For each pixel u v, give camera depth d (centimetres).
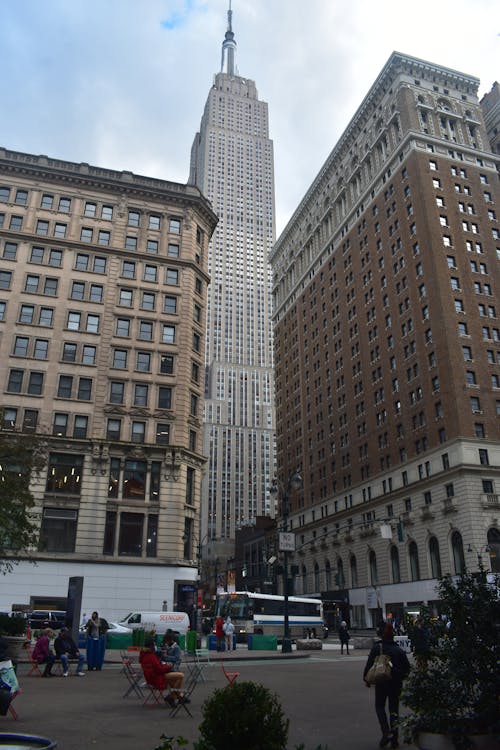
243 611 4653
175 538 4712
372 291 8075
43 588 4325
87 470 4666
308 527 9056
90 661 2245
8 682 1188
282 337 11519
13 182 5397
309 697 1524
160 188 5794
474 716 814
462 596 900
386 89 8344
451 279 6662
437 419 6275
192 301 5594
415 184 7294
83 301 5191
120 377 5050
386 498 6944
